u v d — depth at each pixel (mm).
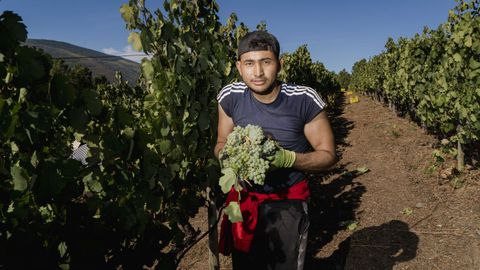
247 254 2258
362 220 5160
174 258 2590
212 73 3252
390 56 15414
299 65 13281
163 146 2562
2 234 1515
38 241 1671
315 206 5953
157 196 2336
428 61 8523
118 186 2023
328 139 2131
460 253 3938
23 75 1437
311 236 4840
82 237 1862
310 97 2070
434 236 4402
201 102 3088
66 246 1767
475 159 6906
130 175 2066
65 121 1667
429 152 8438
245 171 1916
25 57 1432
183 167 2877
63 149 1854
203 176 3211
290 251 2193
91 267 1926
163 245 2457
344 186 6859
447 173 6379
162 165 2521
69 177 1605
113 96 8469
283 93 2076
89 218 1914
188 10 3016
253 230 2180
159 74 2609
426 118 9000
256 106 2115
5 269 1558
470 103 6133
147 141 2131
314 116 2102
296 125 2105
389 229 4750
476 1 6238
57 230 1748
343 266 3971
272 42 1970
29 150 1549
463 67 6395
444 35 8188
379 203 5738
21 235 1560
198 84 3076
